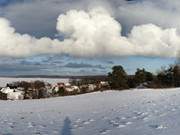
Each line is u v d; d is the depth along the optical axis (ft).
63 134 45.52
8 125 61.00
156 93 144.56
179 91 153.79
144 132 40.50
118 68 222.89
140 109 71.10
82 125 52.54
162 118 52.13
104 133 42.55
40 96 207.62
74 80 252.83
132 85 226.17
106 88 221.46
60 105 109.40
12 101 153.89
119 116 60.44
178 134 37.27
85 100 129.29
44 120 65.41
